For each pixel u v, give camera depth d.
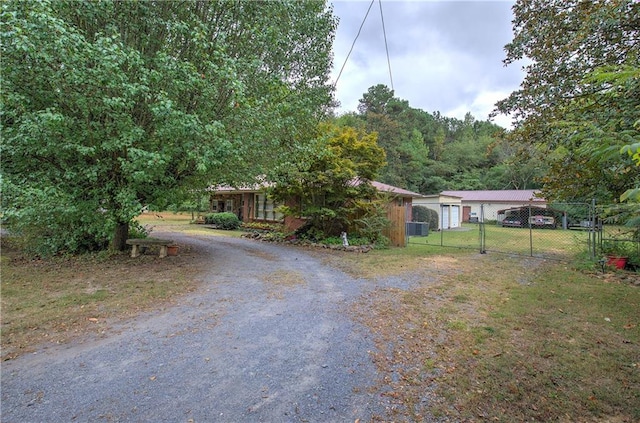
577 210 8.07
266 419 2.11
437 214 19.19
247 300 4.68
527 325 3.72
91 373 2.65
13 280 5.49
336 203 10.97
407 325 3.75
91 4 5.32
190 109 6.60
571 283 5.74
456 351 3.09
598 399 2.32
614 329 3.59
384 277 6.23
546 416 2.14
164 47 6.53
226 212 18.28
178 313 4.10
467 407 2.24
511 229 19.11
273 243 11.33
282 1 7.21
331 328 3.67
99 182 6.74
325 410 2.21
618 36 5.25
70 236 7.49
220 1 6.60
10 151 5.52
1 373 2.63
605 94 3.85
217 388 2.46
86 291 4.94
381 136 33.00
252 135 6.64
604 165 4.08
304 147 8.40
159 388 2.45
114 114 5.53
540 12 6.73
